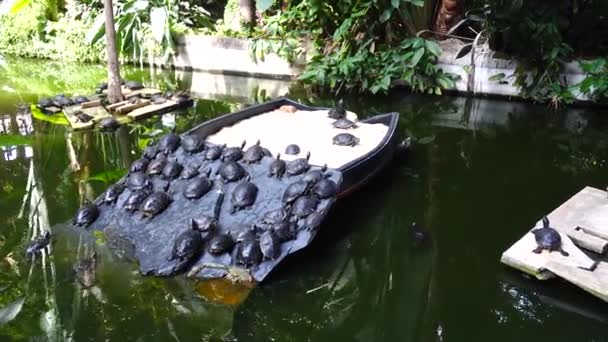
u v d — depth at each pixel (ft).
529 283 9.64
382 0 21.61
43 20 32.76
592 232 10.17
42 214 12.19
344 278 10.02
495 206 12.69
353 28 22.95
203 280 9.52
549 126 18.65
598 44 21.09
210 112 21.02
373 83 22.27
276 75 26.32
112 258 10.20
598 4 20.38
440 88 22.34
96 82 26.18
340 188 11.64
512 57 20.79
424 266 10.36
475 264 10.34
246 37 26.78
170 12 28.76
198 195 11.43
